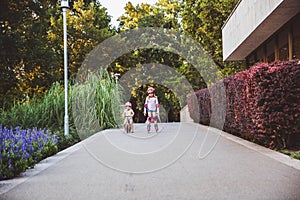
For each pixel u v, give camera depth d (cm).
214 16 2864
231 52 1848
